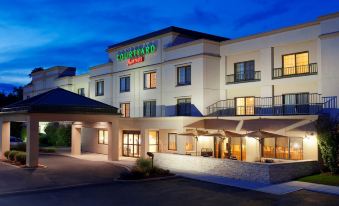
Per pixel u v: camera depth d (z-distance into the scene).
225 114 36.31
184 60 37.72
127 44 45.16
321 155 26.77
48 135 56.38
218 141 35.19
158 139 38.47
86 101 35.94
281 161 26.69
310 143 27.31
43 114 32.03
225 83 36.84
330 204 18.53
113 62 47.78
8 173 27.75
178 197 20.14
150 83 42.34
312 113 29.16
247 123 31.02
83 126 41.09
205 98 35.94
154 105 41.69
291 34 31.80
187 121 33.81
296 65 31.81
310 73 30.28
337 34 27.78
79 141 42.69
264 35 33.69
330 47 28.23
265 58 33.59
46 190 21.89
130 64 44.84
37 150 31.47
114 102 47.38
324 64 28.53
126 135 41.12
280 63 32.81
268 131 29.36
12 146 41.78
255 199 19.67
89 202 18.94
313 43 30.62
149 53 42.19
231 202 19.05
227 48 36.81
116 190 21.95
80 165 32.56
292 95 31.77
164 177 25.67
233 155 33.62
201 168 28.23
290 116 28.47
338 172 25.33
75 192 21.38
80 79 56.53
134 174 25.23
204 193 21.12
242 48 35.47
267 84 33.28
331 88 28.11
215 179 25.34
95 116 35.28
